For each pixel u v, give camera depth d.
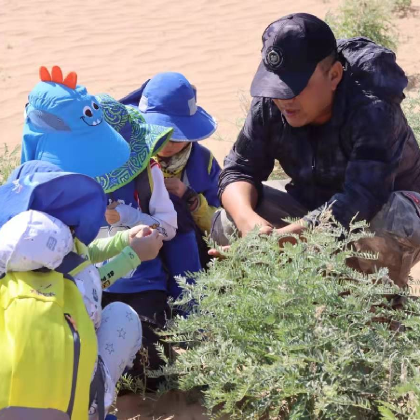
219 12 10.97
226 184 3.61
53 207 2.48
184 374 2.95
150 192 3.31
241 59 9.30
